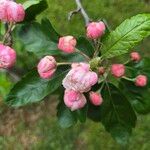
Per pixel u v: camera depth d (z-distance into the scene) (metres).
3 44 0.24
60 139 0.58
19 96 0.24
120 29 0.23
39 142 0.59
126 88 0.26
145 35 0.22
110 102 0.26
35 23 0.25
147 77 0.26
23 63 0.54
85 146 0.58
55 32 0.25
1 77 0.33
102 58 0.23
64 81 0.22
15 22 0.24
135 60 0.26
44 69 0.23
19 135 0.60
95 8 0.66
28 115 0.61
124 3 0.67
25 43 0.25
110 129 0.26
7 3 0.23
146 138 0.56
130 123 0.26
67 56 0.24
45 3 0.24
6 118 0.61
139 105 0.26
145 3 0.67
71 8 0.65
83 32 0.63
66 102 0.23
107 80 0.25
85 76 0.22
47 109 0.60
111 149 0.57
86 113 0.25
